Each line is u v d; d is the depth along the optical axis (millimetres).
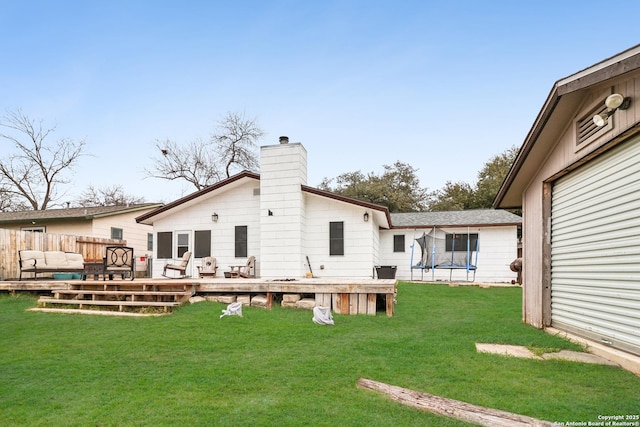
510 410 3074
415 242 17281
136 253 18984
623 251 4273
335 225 12289
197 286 8555
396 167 33531
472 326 6402
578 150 4992
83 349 5043
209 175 27031
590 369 4086
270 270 11938
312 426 2834
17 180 26500
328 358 4523
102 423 2926
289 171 12086
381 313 7730
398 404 3221
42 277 13000
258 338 5539
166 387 3652
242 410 3109
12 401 3354
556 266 5969
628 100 3938
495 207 8102
